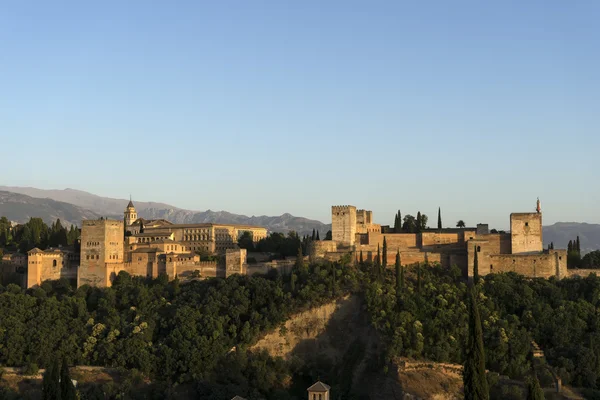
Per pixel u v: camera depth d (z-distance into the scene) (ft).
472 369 573.74
